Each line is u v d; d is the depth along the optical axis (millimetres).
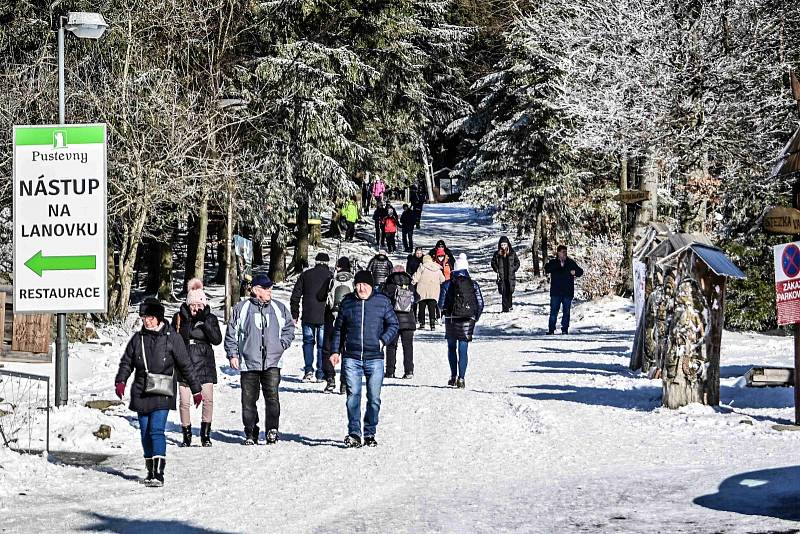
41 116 37781
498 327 45250
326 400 24609
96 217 20750
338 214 77250
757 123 40469
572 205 62844
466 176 69812
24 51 43906
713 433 18125
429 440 18578
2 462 16125
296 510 13102
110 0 42344
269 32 55312
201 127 40625
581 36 43406
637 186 47906
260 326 19031
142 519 12727
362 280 18375
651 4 41531
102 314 36844
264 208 54000
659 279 25734
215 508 13344
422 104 64500
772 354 30469
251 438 18953
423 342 38344
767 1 40469
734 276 19891
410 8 60062
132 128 37906
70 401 21984
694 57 40156
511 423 20000
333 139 55844
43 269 20641
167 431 20594
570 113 43000
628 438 18000
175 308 53125
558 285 41062
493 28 72375
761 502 12383
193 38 44875
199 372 18766
